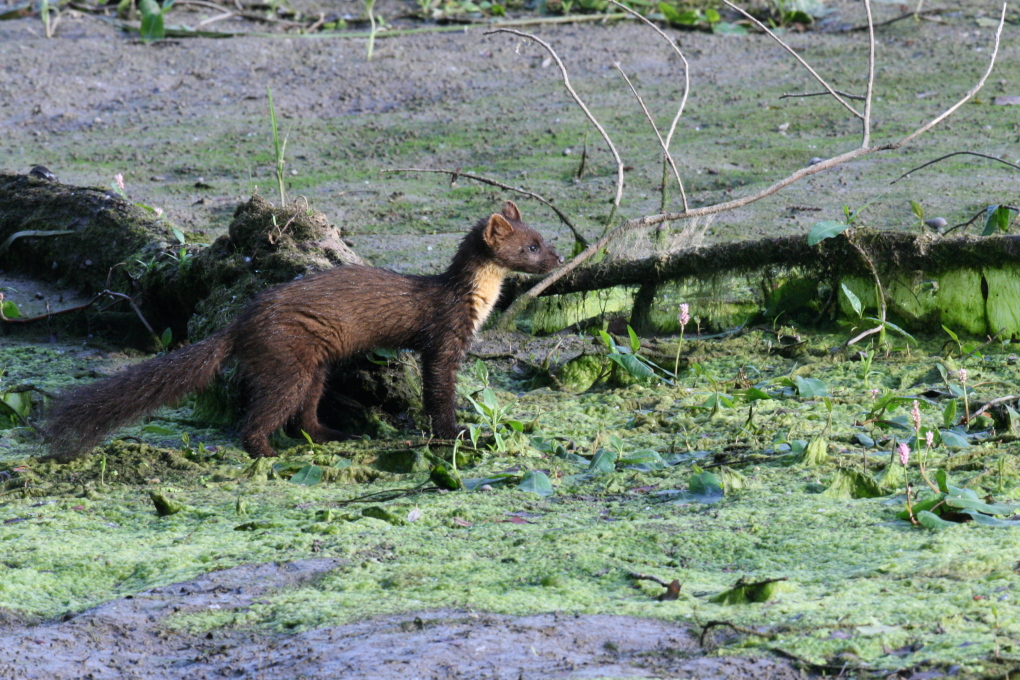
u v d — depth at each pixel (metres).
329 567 6.68
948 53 22.86
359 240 14.93
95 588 6.59
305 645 5.59
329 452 9.39
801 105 20.41
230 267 11.60
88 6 27.52
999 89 20.30
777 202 15.34
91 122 21.39
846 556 6.37
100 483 8.62
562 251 13.91
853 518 6.95
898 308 11.53
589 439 9.34
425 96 22.50
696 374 10.41
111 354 12.52
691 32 25.91
